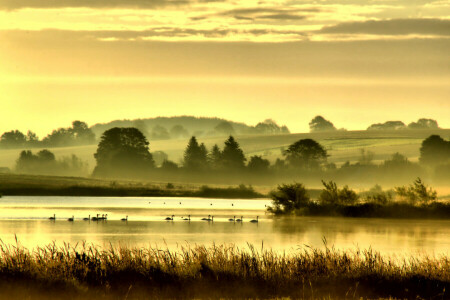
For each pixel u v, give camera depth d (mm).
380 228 136125
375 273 62969
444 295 58094
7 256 61000
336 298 55375
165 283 57781
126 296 53062
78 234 119500
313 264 64812
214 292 56000
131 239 111750
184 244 103688
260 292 56844
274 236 119188
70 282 55062
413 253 93625
